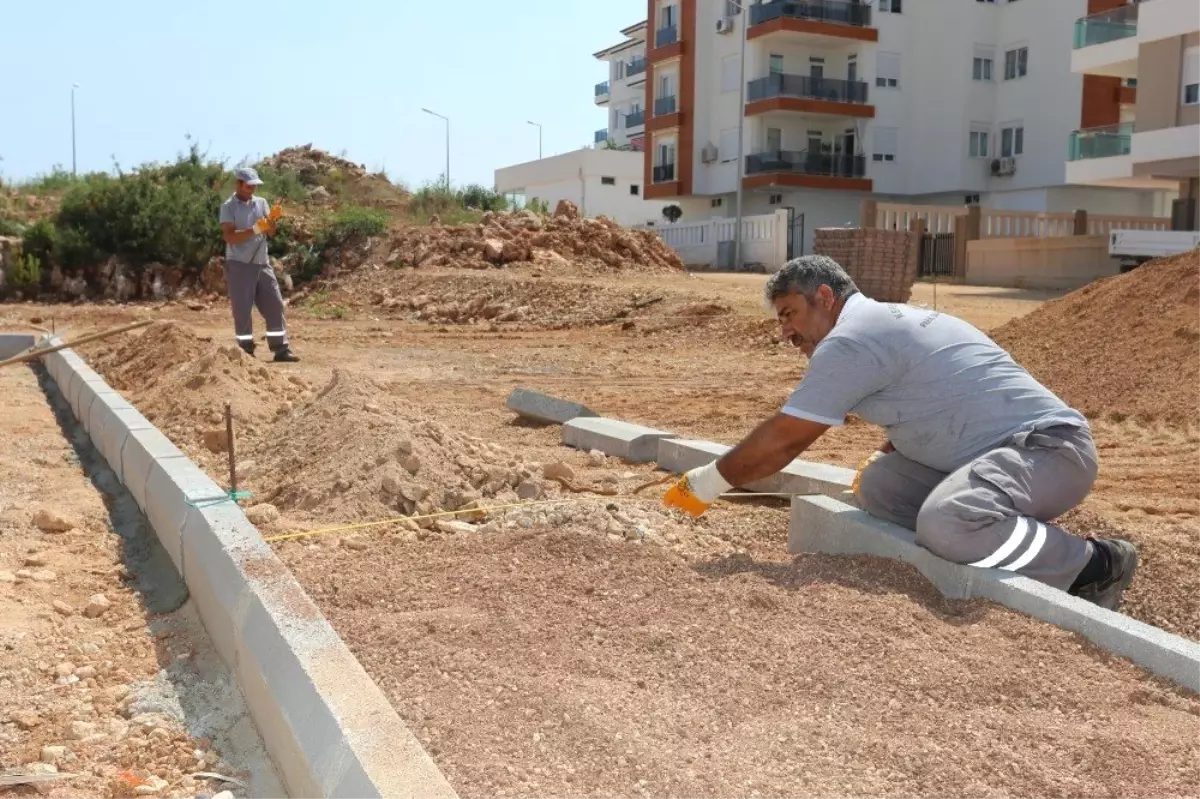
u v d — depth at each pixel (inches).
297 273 1030.4
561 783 109.2
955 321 176.7
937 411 169.8
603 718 120.4
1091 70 1221.1
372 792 100.7
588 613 152.6
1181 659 130.5
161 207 1004.6
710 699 127.6
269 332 537.6
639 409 396.5
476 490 224.7
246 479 250.4
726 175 1807.3
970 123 1711.4
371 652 142.3
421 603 161.0
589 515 201.8
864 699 127.0
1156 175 1101.1
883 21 1706.4
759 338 615.5
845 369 166.9
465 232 1031.0
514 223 1044.5
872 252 719.7
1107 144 1163.9
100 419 312.2
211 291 999.0
